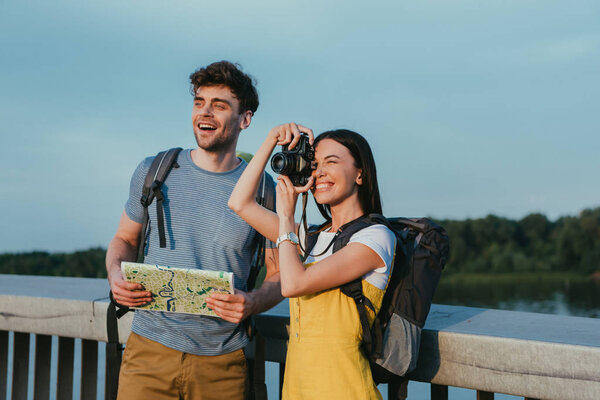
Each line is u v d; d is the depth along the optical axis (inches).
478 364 65.7
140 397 73.6
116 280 73.5
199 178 79.0
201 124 77.5
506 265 2837.1
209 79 77.2
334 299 62.8
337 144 67.7
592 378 58.0
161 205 77.6
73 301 97.1
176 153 82.0
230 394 76.0
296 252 64.1
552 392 60.6
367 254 61.9
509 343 63.6
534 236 2920.8
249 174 71.9
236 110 78.7
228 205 73.2
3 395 113.4
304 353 62.9
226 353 75.7
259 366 82.5
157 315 75.4
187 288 69.9
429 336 69.6
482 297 2203.5
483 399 67.9
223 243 77.0
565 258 2837.1
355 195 69.4
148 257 79.2
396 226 68.8
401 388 70.5
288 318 79.3
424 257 64.4
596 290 2265.0
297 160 66.5
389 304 63.9
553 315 79.6
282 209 66.4
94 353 101.8
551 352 60.7
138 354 75.2
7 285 115.3
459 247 2910.9
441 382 68.9
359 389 59.7
